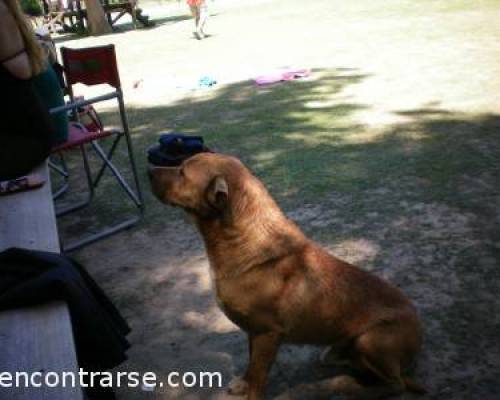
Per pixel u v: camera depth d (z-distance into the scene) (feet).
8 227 9.57
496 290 11.34
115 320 8.88
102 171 17.67
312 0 72.38
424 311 10.89
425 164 17.83
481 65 29.37
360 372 9.57
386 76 29.63
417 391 8.91
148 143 22.95
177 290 12.59
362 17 51.52
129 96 31.91
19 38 11.76
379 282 8.99
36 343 6.61
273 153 20.18
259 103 27.20
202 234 8.70
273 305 8.40
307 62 35.22
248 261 8.31
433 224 14.14
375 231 14.11
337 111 24.49
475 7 48.80
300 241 8.73
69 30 74.49
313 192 16.70
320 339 8.89
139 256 14.28
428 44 36.01
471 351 9.77
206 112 26.68
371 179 17.16
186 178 8.44
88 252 14.78
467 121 21.38
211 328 11.19
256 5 74.02
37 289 7.28
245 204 8.32
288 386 9.49
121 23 78.02
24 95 12.00
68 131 15.12
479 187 15.87
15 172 11.80
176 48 47.03
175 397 9.52
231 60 38.73
